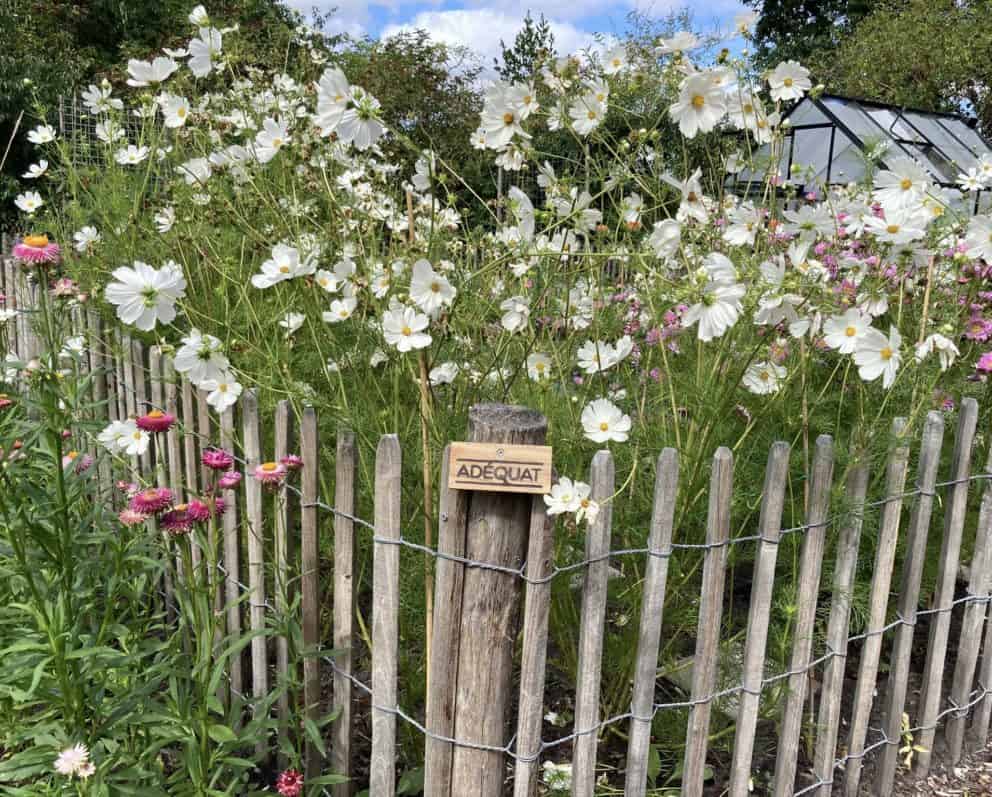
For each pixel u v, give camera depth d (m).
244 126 3.29
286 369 2.59
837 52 19.20
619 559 2.82
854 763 2.39
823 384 2.95
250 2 12.38
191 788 1.87
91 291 3.42
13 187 10.88
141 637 2.27
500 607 1.73
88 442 3.11
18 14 14.74
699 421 2.32
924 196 2.17
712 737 2.31
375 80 9.73
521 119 2.38
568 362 2.62
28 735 1.84
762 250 2.67
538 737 1.82
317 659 2.14
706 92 2.25
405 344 1.96
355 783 2.27
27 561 1.87
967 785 2.52
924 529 2.29
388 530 1.81
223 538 2.38
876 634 2.30
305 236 2.88
